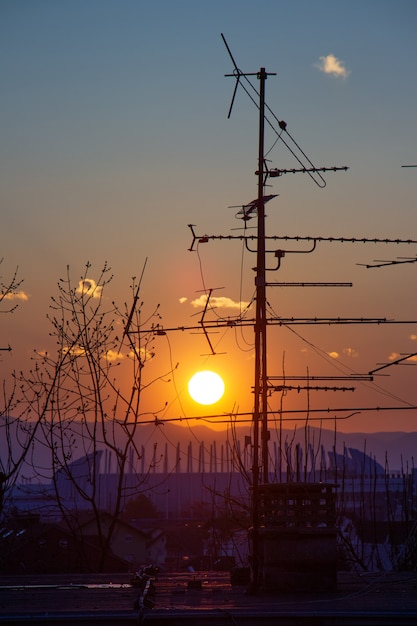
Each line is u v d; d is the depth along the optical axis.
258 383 23.00
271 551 18.52
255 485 19.06
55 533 56.06
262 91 27.95
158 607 16.52
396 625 15.24
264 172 27.97
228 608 16.17
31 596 19.12
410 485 45.88
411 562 31.66
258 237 27.81
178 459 39.97
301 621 15.32
